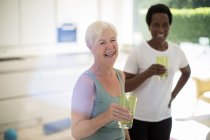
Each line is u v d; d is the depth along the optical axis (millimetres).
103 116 1327
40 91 3871
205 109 2738
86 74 1459
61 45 4375
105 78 1516
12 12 3883
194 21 3307
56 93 3990
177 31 3484
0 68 3576
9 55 3992
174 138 2609
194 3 3293
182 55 2111
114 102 1459
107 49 1434
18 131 3613
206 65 3123
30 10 4000
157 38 1982
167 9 1982
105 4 4633
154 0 3986
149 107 2006
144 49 1990
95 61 1489
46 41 4230
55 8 4195
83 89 1417
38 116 3896
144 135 2068
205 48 3195
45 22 4160
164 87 1999
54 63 3934
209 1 3102
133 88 1923
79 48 4527
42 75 3850
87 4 4473
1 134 3561
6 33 3906
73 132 1420
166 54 1994
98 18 4617
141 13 4508
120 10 4762
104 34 1425
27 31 4043
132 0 4691
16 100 3723
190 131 2652
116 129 1517
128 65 2023
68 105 4109
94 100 1438
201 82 2811
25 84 3762
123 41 4852
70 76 4047
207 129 2609
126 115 1296
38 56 4191
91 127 1340
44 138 3393
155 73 1896
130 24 4793
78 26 4461
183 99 2873
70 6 4320
